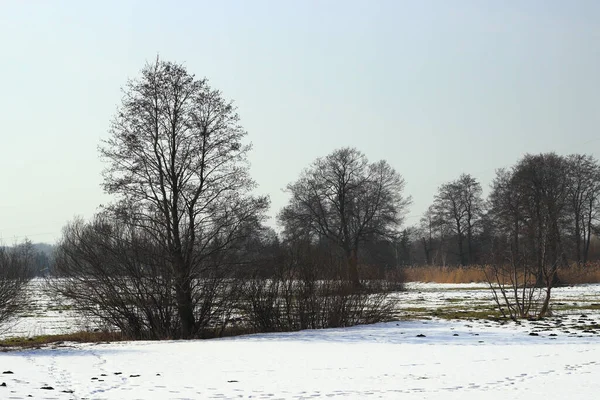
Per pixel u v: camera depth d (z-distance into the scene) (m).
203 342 27.70
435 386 15.34
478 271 77.56
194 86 33.22
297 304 34.03
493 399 13.67
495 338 25.69
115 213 32.66
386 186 79.38
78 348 25.69
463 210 103.75
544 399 13.61
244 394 14.52
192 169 33.06
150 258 32.66
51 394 14.40
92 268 32.81
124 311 32.69
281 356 21.45
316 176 78.31
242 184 34.12
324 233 76.75
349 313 34.59
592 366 18.05
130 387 15.49
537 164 75.56
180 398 14.03
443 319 35.50
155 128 32.75
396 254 99.06
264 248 34.41
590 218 87.94
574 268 70.19
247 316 33.66
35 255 39.75
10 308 31.88
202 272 32.69
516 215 69.81
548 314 35.88
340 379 16.50
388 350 22.66
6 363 20.30
